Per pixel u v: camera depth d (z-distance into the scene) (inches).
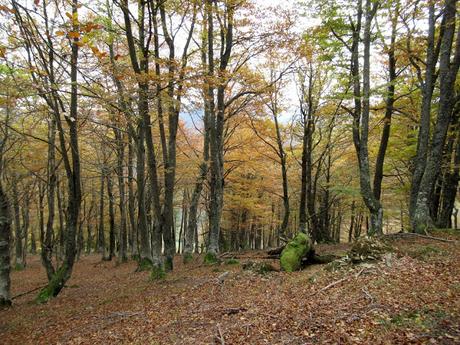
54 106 410.0
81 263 1113.4
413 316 244.5
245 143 922.7
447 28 479.5
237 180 1090.7
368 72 536.7
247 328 273.0
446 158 685.3
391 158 888.9
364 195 541.3
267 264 483.2
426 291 282.4
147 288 480.7
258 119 820.6
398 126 790.5
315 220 961.5
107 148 1034.1
